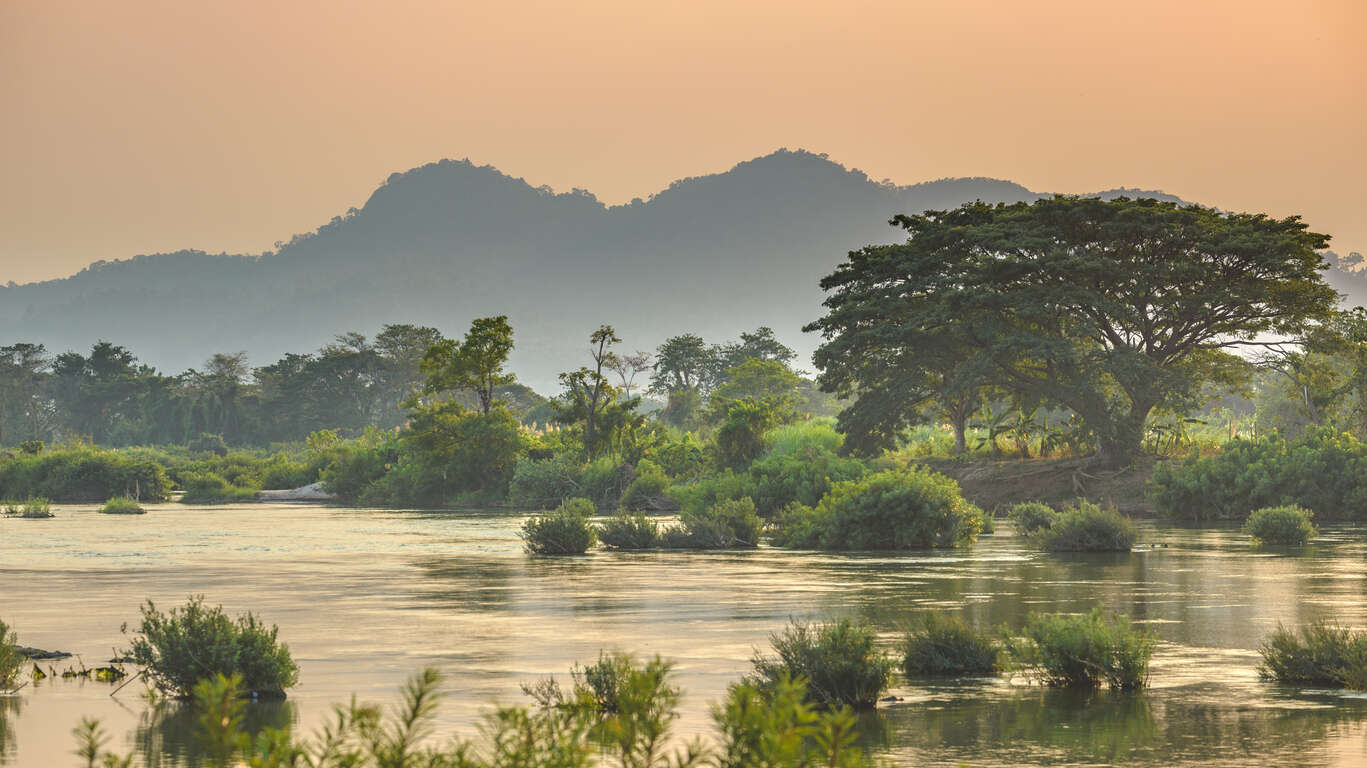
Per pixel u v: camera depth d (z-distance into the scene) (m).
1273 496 92.31
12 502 144.12
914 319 107.94
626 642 31.50
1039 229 107.12
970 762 19.11
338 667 27.89
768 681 24.11
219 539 78.50
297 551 67.31
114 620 36.75
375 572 53.28
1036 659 27.12
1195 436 119.38
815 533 68.88
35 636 33.44
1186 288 107.06
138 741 20.77
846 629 24.77
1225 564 54.34
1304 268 106.00
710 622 35.38
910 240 117.38
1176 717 22.64
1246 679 26.56
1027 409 112.44
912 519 67.31
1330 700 24.23
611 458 132.75
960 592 43.16
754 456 117.56
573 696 23.66
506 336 157.75
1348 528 81.94
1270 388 144.25
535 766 10.70
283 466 190.88
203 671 24.58
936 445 129.75
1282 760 19.28
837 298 117.88
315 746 19.20
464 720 21.80
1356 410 116.00
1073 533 63.78
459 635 32.94
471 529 91.25
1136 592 42.72
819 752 10.23
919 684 26.22
